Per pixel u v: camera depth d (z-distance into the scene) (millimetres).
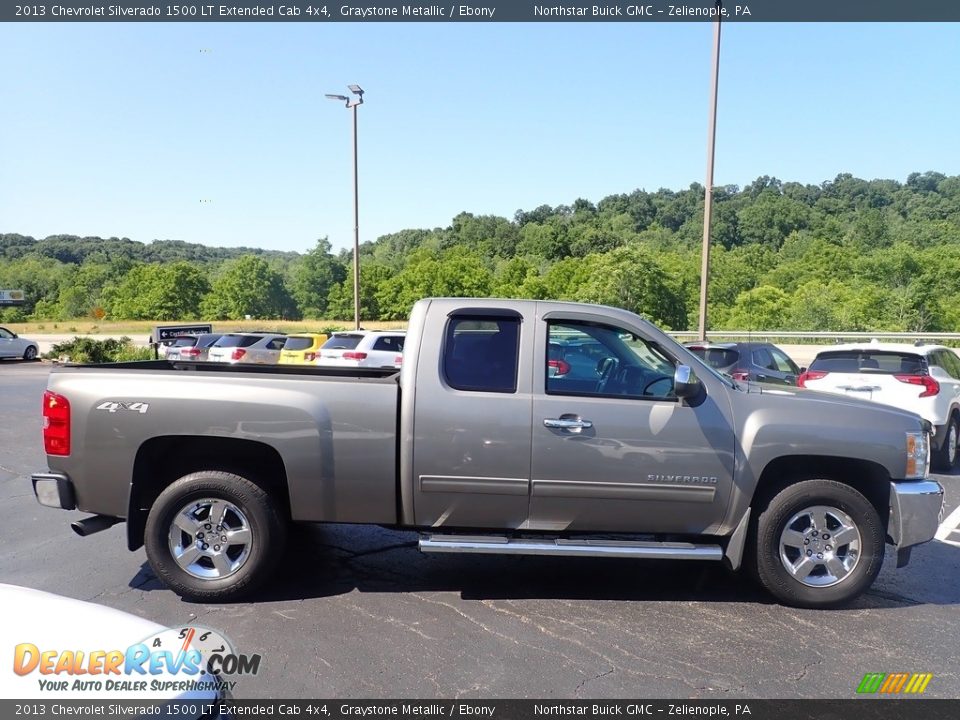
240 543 4434
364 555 5379
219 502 4438
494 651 3781
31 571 4977
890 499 4441
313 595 4566
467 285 78562
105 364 5250
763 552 4402
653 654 3773
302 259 103250
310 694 3322
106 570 5004
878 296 49938
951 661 3746
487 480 4344
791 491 4395
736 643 3924
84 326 74500
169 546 4402
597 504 4367
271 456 4641
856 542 4418
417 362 4406
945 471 9180
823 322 44656
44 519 6316
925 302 49031
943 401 8938
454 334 4488
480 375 4422
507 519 4430
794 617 4305
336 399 4379
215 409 4363
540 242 119500
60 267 129500
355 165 27906
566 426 4305
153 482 4629
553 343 4516
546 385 4402
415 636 3955
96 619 2537
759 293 53938
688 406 4375
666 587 4797
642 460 4328
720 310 57688
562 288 72312
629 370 4578
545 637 3965
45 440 4527
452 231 160250
